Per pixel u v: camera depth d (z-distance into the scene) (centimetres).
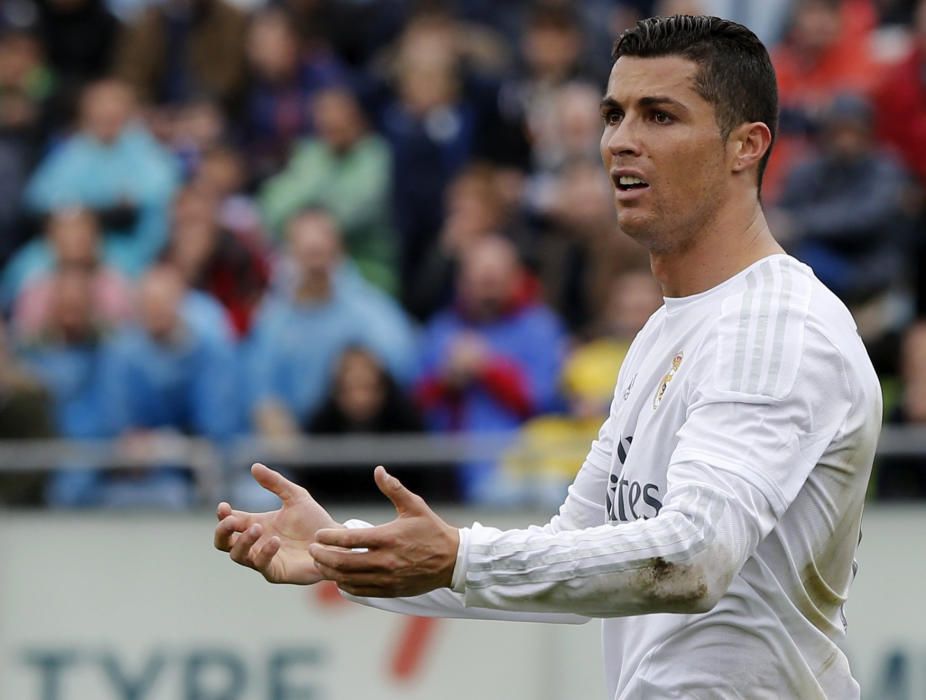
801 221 2797
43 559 2234
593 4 3288
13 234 3194
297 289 2647
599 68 3203
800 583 1076
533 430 2495
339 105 3039
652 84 1085
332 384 2459
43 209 3156
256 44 3316
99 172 3128
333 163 3030
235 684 2202
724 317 1066
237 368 2666
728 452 1005
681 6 3266
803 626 1088
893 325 2619
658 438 1095
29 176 3231
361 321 2642
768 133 1105
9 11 3462
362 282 2938
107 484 2261
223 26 3353
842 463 1057
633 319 2583
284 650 2195
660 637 1098
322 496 2238
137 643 2216
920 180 2914
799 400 1024
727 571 981
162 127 3284
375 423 2444
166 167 3153
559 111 3020
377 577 979
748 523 990
